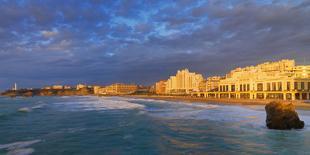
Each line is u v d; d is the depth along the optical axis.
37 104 110.50
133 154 21.16
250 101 109.00
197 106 92.69
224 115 55.22
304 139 26.97
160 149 22.80
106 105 102.06
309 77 110.94
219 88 168.88
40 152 21.36
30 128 35.28
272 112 34.72
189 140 26.78
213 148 23.14
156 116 53.88
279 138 27.56
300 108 71.62
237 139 27.19
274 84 120.19
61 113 61.56
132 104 110.88
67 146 23.80
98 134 30.34
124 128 35.44
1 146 23.23
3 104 113.00
